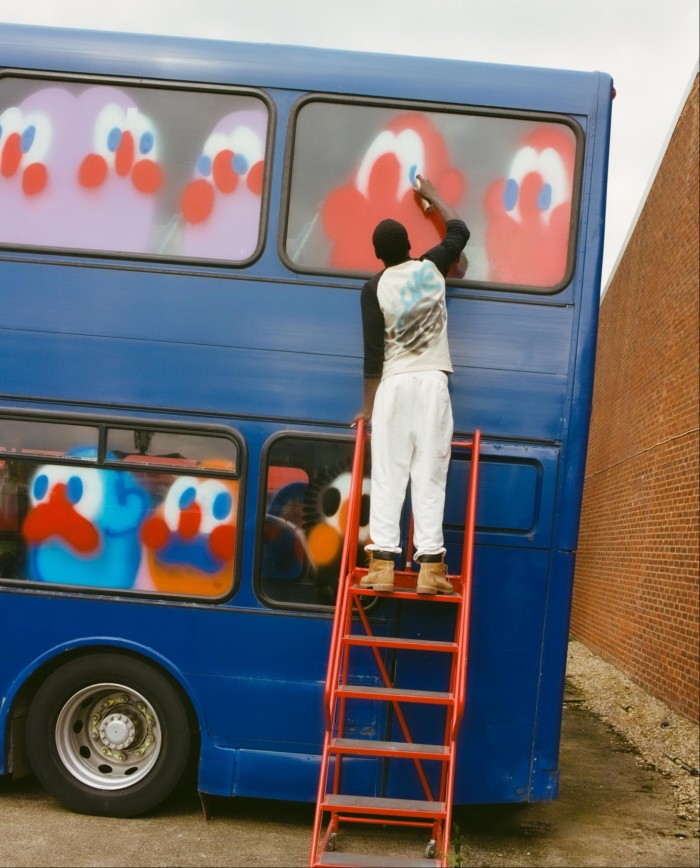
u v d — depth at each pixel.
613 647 12.05
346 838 5.22
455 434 5.13
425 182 5.18
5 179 5.41
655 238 11.64
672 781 6.88
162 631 5.25
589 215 5.20
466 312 5.17
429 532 4.66
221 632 5.23
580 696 10.42
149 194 5.36
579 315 5.16
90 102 5.43
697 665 8.08
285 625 5.20
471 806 6.01
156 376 5.29
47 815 5.38
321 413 5.23
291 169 5.30
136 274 5.32
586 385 5.14
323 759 4.38
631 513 11.62
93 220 5.36
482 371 5.14
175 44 5.43
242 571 5.23
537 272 5.18
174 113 5.39
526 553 5.14
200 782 5.17
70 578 5.33
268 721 5.18
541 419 5.14
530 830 5.59
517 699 5.10
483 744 5.09
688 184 9.78
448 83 5.29
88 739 5.45
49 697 5.32
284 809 5.74
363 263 5.26
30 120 5.44
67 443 5.35
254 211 5.30
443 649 4.51
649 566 10.21
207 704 5.21
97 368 5.31
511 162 5.24
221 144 5.36
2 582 5.35
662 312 10.73
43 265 5.35
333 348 5.24
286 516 5.23
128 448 5.32
